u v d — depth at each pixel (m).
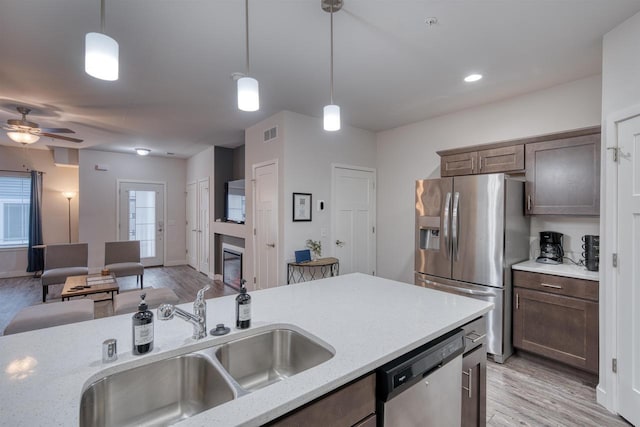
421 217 3.43
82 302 2.90
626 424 1.99
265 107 3.74
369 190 4.75
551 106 3.10
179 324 1.42
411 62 2.64
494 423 2.02
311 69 2.76
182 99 3.50
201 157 6.65
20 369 1.02
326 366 1.05
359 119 4.18
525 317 2.79
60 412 0.82
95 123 4.46
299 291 2.01
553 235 2.99
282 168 3.87
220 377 1.07
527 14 1.99
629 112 1.96
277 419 0.87
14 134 3.84
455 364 1.46
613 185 2.07
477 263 2.95
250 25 2.12
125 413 1.07
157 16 2.03
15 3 1.88
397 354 1.18
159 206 7.27
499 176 2.82
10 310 4.27
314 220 4.11
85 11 1.97
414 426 1.25
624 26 2.04
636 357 1.93
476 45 2.37
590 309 2.41
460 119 3.83
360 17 2.03
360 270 4.62
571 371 2.61
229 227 5.36
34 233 6.29
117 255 5.21
